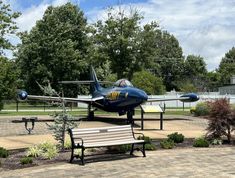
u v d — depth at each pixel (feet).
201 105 114.62
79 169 35.96
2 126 80.89
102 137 41.27
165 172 34.17
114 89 89.66
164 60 368.27
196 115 115.24
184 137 57.72
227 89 251.39
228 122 53.06
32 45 221.87
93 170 35.37
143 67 202.90
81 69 226.17
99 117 110.22
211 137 53.57
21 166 37.78
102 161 39.88
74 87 230.89
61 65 223.10
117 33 197.98
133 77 200.64
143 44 197.88
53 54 222.28
